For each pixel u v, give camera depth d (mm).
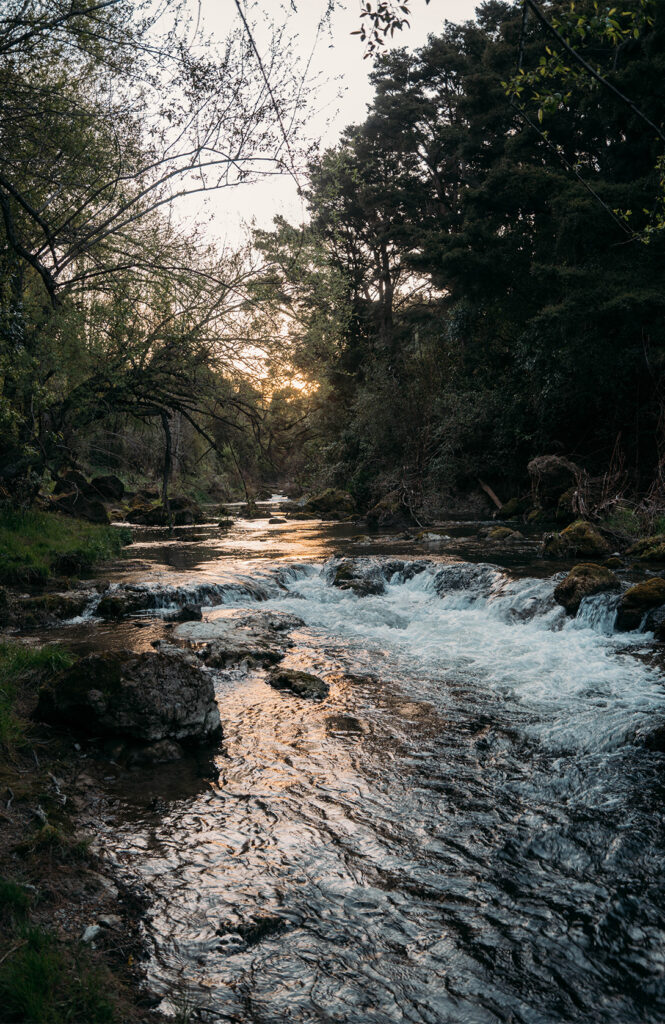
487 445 27688
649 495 19719
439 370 31125
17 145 7699
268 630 11234
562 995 3791
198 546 20469
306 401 13953
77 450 16406
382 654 10289
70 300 11773
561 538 16594
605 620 11117
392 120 37844
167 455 14297
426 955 4070
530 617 12039
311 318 13125
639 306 20125
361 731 7379
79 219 9953
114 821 5453
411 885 4727
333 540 21406
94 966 3742
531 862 5012
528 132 24547
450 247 26266
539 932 4289
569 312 21062
